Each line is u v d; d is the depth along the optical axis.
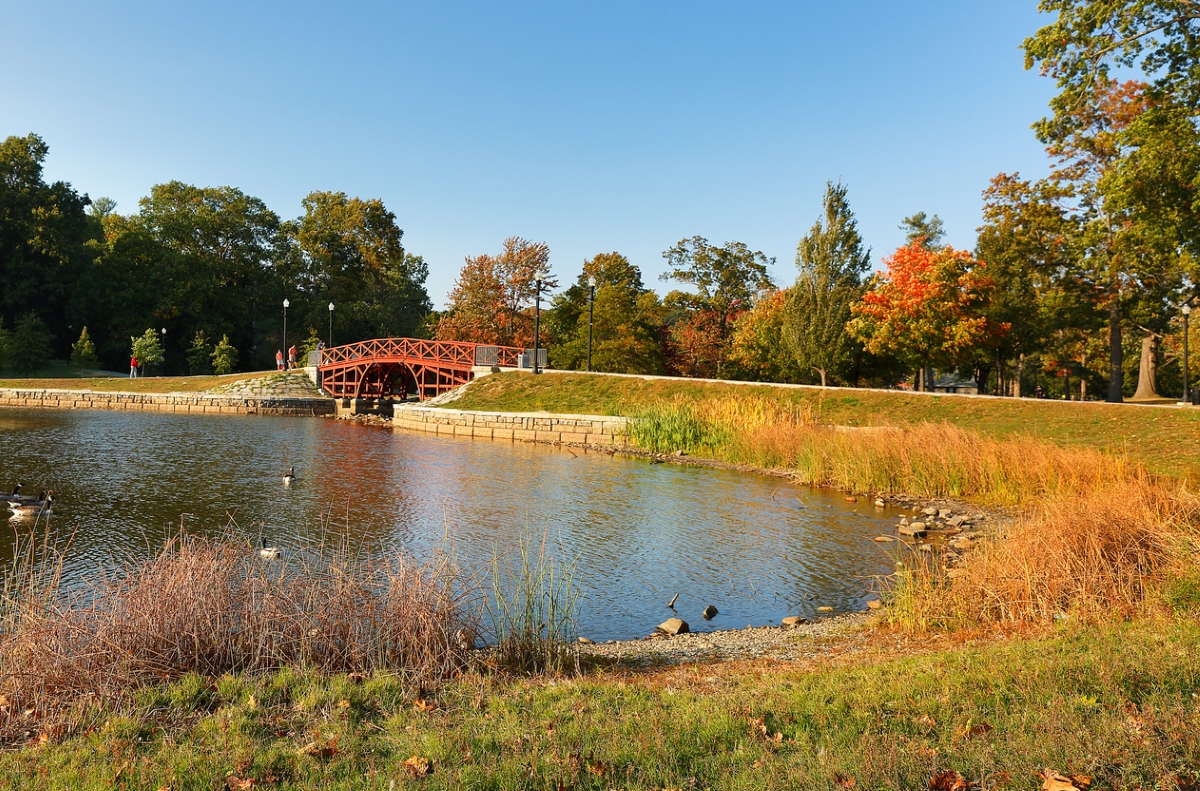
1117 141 25.75
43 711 5.85
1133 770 4.11
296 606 7.38
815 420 30.28
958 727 4.89
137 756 4.89
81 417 42.75
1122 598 8.47
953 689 5.65
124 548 14.17
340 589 7.59
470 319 57.72
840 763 4.33
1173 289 35.41
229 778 4.52
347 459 28.02
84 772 4.58
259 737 5.21
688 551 14.79
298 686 6.30
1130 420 26.38
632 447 32.28
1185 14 21.94
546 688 6.41
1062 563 9.07
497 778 4.38
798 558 14.29
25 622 6.77
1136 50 23.03
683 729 5.06
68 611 6.93
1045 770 4.15
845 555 14.52
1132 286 36.84
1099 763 4.22
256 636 7.06
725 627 10.63
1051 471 18.89
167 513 17.47
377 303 90.00
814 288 39.56
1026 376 64.69
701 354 53.75
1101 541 9.41
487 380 44.81
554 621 9.45
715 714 5.33
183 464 25.52
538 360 45.84
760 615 11.17
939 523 17.25
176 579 7.24
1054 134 24.94
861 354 39.34
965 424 29.33
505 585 12.06
